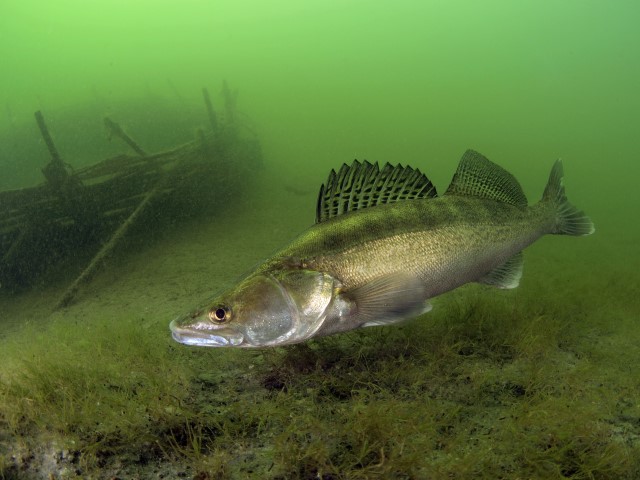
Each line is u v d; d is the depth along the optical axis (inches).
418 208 20.6
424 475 16.3
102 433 18.3
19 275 62.6
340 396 20.8
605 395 20.9
